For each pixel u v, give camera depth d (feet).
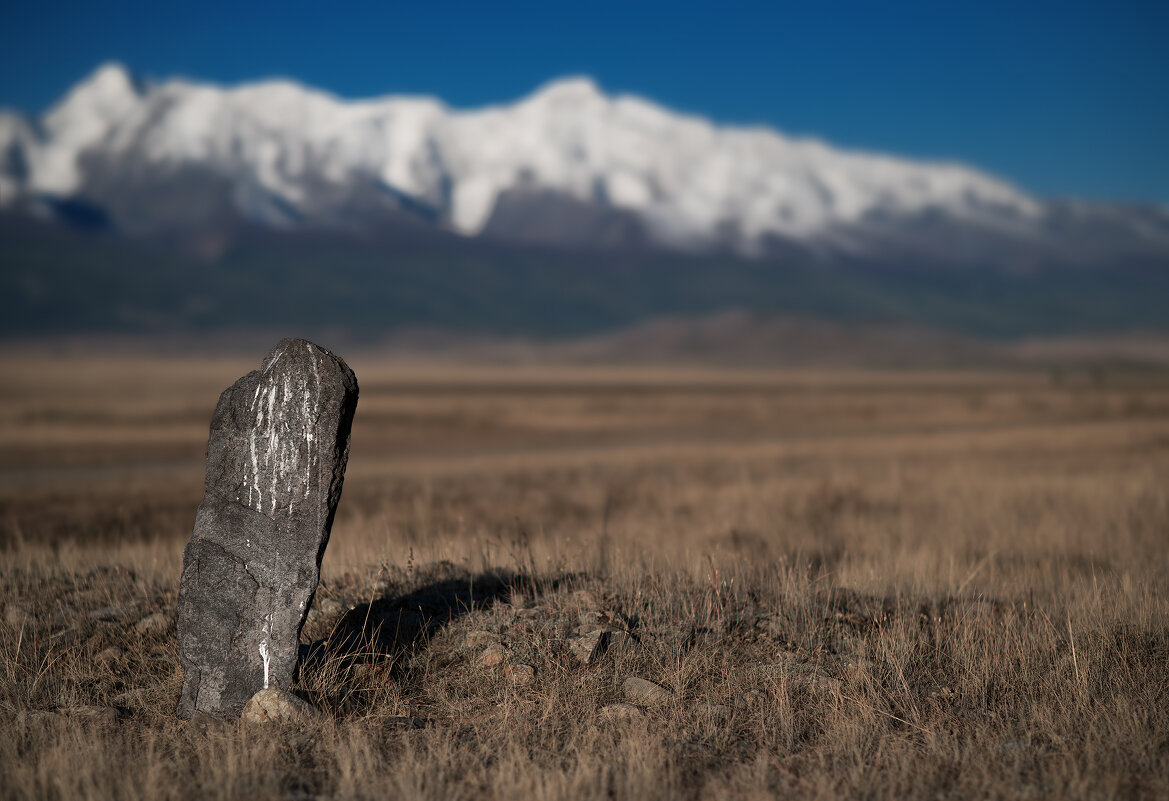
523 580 27.96
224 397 19.75
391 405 248.32
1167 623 23.12
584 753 16.15
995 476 76.02
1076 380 653.30
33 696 19.31
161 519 65.10
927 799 14.85
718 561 30.35
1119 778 15.12
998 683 19.80
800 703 18.93
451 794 14.76
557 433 189.37
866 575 30.83
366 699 19.31
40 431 154.71
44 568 30.53
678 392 408.05
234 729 17.72
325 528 19.38
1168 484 60.75
